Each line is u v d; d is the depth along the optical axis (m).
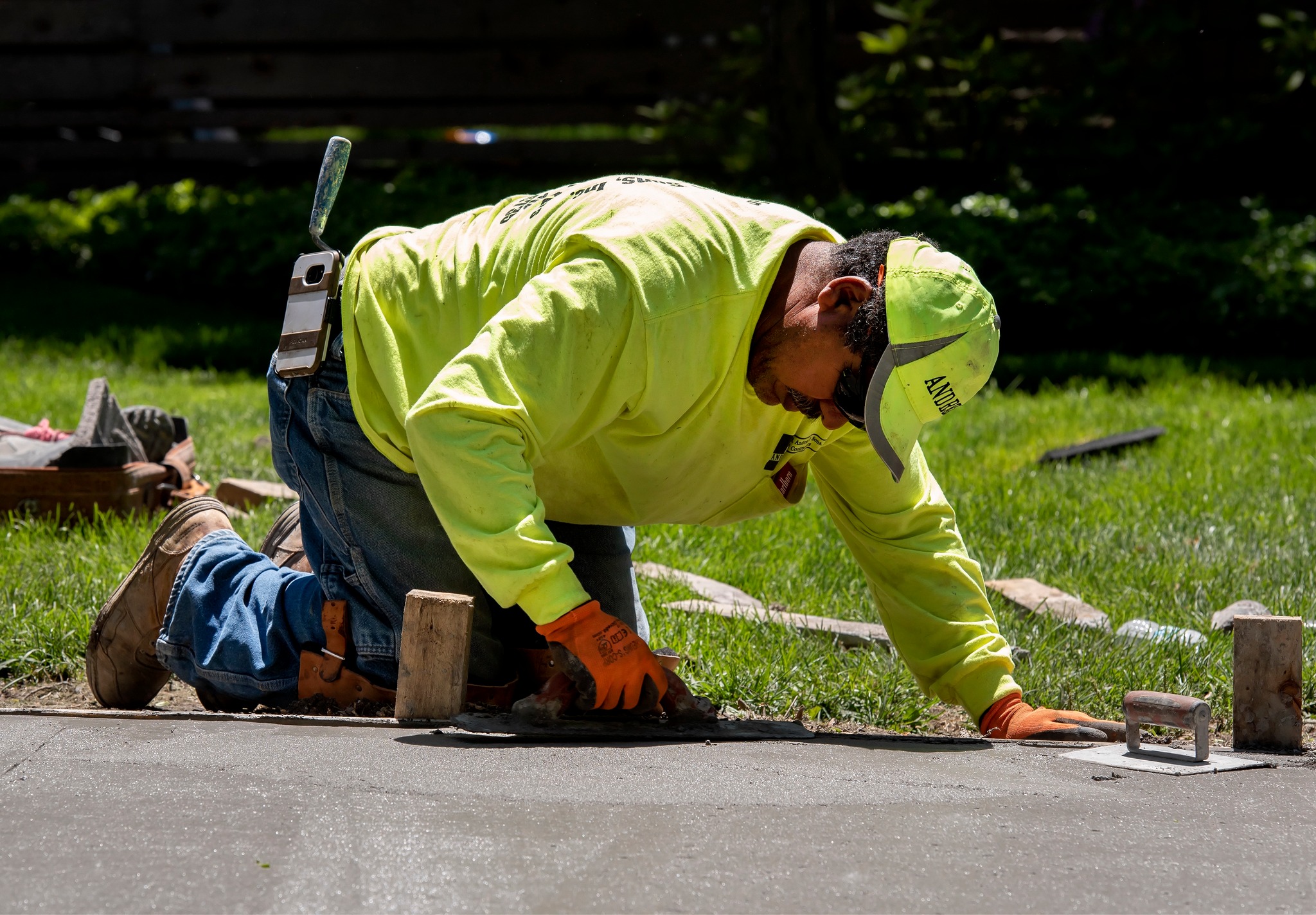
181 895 2.69
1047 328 18.52
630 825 3.19
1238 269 18.20
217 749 3.84
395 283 4.48
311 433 4.65
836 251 4.08
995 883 2.88
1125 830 3.31
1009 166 21.25
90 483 8.20
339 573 4.87
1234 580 7.41
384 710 4.80
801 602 7.14
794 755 4.04
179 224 21.02
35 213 21.88
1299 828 3.38
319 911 2.62
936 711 5.62
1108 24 21.20
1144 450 11.80
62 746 3.84
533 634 4.98
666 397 4.10
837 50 22.53
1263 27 21.03
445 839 3.03
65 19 22.48
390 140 23.08
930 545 4.88
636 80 22.30
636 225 4.06
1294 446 11.73
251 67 22.59
